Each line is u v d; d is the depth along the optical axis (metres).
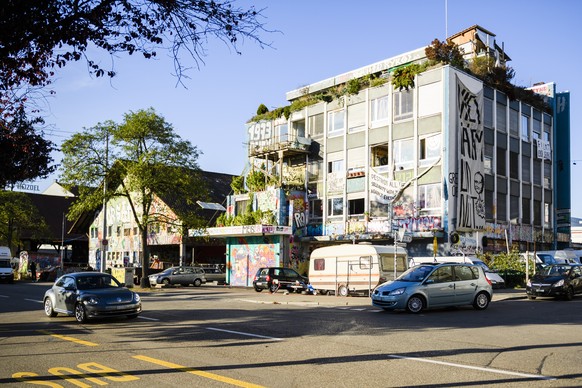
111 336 13.12
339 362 9.43
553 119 42.50
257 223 40.06
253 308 20.39
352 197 37.78
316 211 40.22
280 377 8.32
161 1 9.55
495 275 29.33
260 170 42.44
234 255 42.69
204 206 51.41
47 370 9.12
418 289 17.73
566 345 11.02
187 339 12.34
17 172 13.80
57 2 9.64
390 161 35.62
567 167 42.69
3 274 45.56
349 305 21.27
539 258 32.94
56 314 17.84
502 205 36.56
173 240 48.72
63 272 44.75
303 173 41.09
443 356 9.92
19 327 15.16
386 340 11.89
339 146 38.97
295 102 42.47
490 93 36.59
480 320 15.62
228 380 8.16
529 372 8.52
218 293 31.17
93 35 9.99
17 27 9.53
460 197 33.03
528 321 15.23
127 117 35.19
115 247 58.09
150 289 35.59
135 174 34.78
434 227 32.69
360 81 38.34
